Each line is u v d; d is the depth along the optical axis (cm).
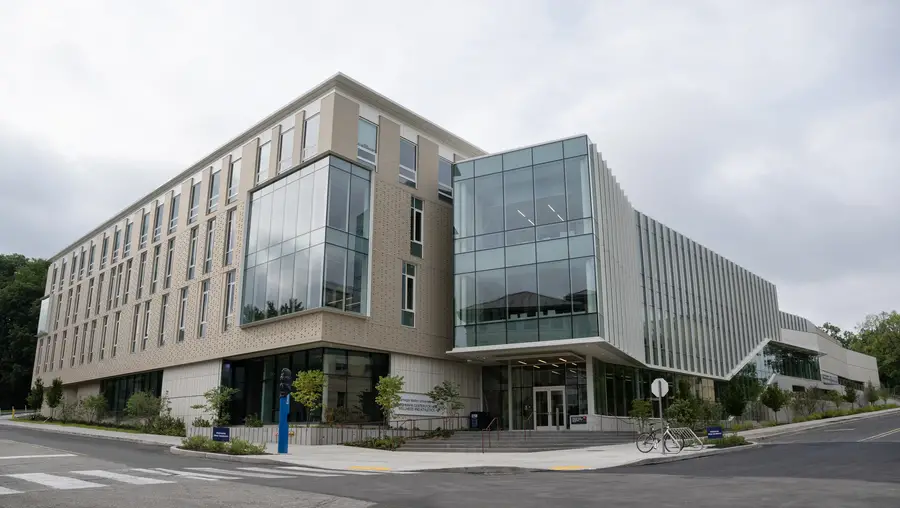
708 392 4722
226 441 2225
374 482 1350
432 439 2697
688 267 4772
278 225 3092
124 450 2272
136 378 4191
